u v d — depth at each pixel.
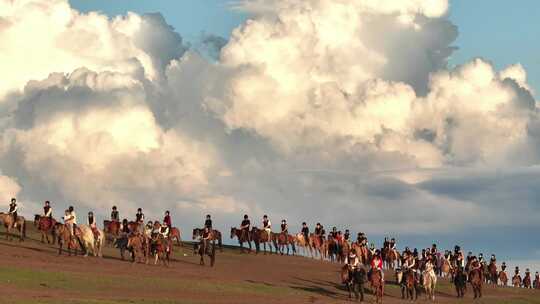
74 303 50.88
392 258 94.38
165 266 74.62
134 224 77.88
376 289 68.81
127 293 58.66
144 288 61.44
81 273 63.78
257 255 95.19
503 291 95.62
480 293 83.44
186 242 103.44
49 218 80.56
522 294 94.38
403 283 75.12
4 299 49.75
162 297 58.31
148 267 72.44
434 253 95.44
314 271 85.50
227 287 66.19
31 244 78.38
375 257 70.19
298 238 98.69
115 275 64.88
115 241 85.69
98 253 76.44
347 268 69.50
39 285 57.34
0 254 68.62
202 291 63.19
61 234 72.94
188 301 57.75
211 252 79.44
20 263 64.88
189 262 80.44
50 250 75.50
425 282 76.94
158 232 75.00
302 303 63.19
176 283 64.81
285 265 87.88
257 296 64.25
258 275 77.00
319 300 66.19
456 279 83.00
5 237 82.00
